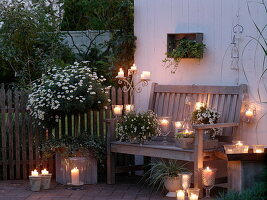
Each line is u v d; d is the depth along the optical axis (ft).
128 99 27.48
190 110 25.00
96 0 30.30
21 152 26.43
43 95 24.57
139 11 27.17
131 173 27.09
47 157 25.39
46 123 25.21
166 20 26.17
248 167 21.42
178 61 25.38
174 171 23.00
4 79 31.91
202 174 22.22
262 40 23.21
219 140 23.80
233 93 23.77
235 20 23.97
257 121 23.34
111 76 28.50
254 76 23.45
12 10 30.83
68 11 33.83
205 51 24.90
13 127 26.35
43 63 30.32
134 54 27.43
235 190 21.29
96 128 26.17
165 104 25.85
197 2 25.11
